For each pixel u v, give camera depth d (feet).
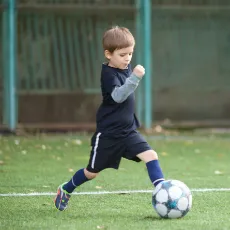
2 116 107.55
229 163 80.53
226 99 113.70
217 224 46.80
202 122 113.29
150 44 109.29
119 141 49.08
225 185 64.39
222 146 96.02
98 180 67.21
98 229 45.34
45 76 107.76
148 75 109.19
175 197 48.06
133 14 108.27
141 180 67.62
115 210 52.26
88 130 109.09
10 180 67.46
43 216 50.06
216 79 112.57
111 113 48.88
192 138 104.42
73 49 107.96
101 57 108.47
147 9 108.06
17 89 107.34
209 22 111.55
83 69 108.37
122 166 77.30
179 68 111.75
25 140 100.22
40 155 86.12
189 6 110.52
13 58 106.22
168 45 110.93
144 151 49.11
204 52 111.86
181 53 111.45
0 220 48.70
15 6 105.60
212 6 111.04
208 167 77.20
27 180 67.51
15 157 84.17
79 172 50.39
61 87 108.17
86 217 49.60
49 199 57.26
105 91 48.62
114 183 65.51
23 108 108.27
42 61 107.45
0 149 90.84
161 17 110.42
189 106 112.98
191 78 112.06
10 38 105.70
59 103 108.99
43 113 108.78
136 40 108.68
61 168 76.07
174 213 48.24
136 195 58.95
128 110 49.14
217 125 113.60
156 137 105.19
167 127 112.47
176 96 112.68
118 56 48.19
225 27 111.86
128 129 49.21
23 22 106.32
